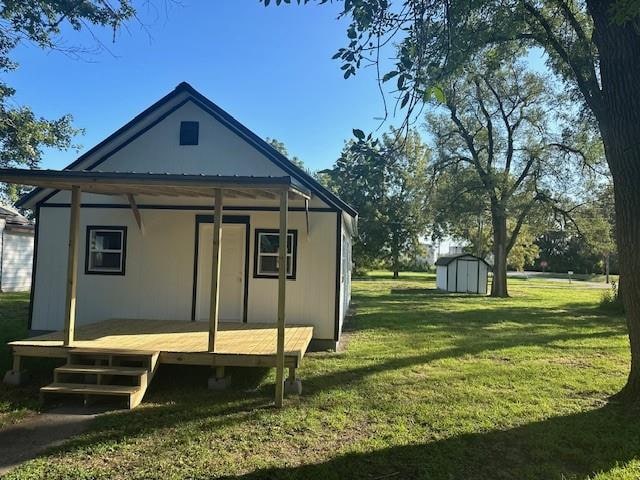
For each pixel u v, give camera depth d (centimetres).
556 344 967
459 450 431
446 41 400
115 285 975
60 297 977
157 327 856
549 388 634
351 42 371
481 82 2277
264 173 965
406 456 419
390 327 1209
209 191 734
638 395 552
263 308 963
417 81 343
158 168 977
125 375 594
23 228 2011
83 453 428
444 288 2697
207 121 980
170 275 974
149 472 390
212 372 720
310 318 938
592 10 538
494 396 598
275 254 968
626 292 555
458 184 2405
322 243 953
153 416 527
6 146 1271
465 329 1182
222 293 979
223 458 416
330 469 394
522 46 1004
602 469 394
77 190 658
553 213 2359
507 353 872
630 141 523
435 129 2489
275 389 591
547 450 432
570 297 2322
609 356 851
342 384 656
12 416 523
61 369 612
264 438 462
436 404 565
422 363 786
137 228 980
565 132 2072
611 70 530
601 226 2328
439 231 3122
